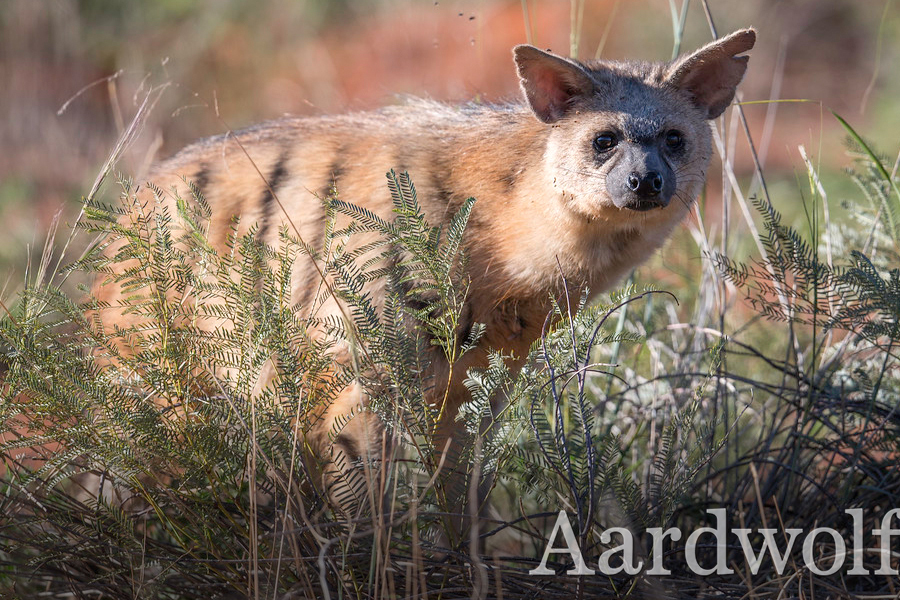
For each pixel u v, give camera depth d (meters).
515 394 6.74
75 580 6.81
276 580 6.02
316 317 7.90
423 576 5.98
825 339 8.80
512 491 9.12
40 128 19.02
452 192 8.34
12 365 6.86
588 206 8.15
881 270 8.89
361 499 6.93
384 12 26.25
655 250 8.80
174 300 6.98
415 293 7.61
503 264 8.23
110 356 7.06
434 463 6.75
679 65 8.53
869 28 24.91
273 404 6.71
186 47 23.14
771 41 25.31
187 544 7.00
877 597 6.59
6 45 20.56
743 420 9.48
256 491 6.58
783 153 20.61
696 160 8.66
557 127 8.34
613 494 6.80
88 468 7.02
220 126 18.69
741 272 8.39
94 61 21.86
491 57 23.64
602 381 9.81
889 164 10.22
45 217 15.79
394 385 6.76
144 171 9.76
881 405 8.30
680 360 9.45
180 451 6.61
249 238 7.09
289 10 25.56
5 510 7.05
